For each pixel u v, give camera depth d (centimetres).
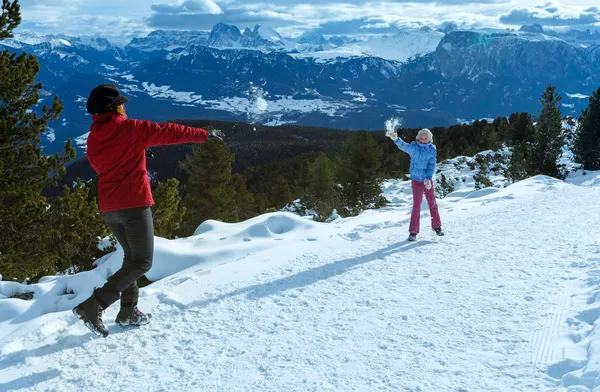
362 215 1020
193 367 360
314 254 641
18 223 1018
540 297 457
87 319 402
